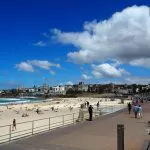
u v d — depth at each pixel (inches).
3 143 699.4
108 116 1485.0
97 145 693.3
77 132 892.0
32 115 2746.1
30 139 756.0
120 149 409.4
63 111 3260.3
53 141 730.8
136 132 906.7
